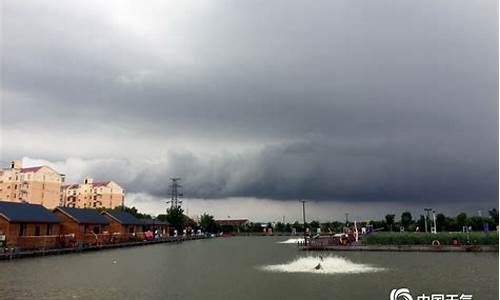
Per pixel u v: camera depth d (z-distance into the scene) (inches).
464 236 2711.6
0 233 2246.6
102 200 6387.8
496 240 2657.5
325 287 1220.5
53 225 2669.8
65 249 2486.5
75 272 1563.7
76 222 2947.8
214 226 7066.9
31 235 2429.9
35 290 1151.0
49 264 1840.6
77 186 6550.2
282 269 1690.5
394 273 1517.0
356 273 1528.1
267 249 3107.8
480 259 2052.2
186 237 5083.7
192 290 1173.7
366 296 1086.4
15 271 1568.7
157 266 1820.9
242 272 1593.3
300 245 3171.8
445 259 2063.2
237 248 3275.1
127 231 3821.4
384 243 2775.6
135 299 1040.2
